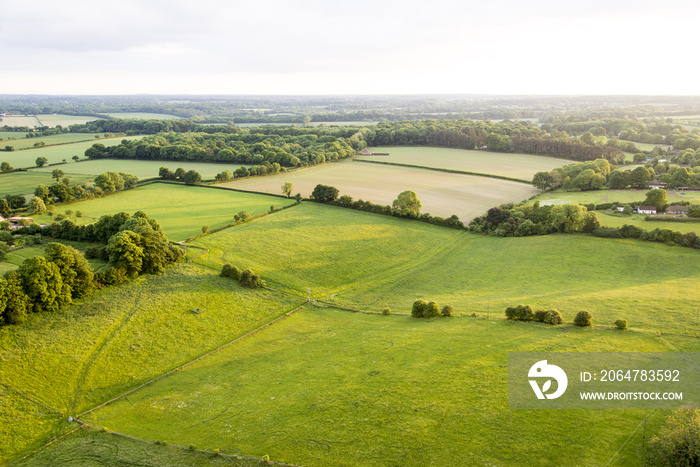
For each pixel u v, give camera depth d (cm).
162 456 3841
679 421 3288
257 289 7656
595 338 5025
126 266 7294
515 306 5941
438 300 7138
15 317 5712
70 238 9162
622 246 9169
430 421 3869
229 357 5688
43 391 4891
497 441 3547
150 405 4703
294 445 3797
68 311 6294
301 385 4766
